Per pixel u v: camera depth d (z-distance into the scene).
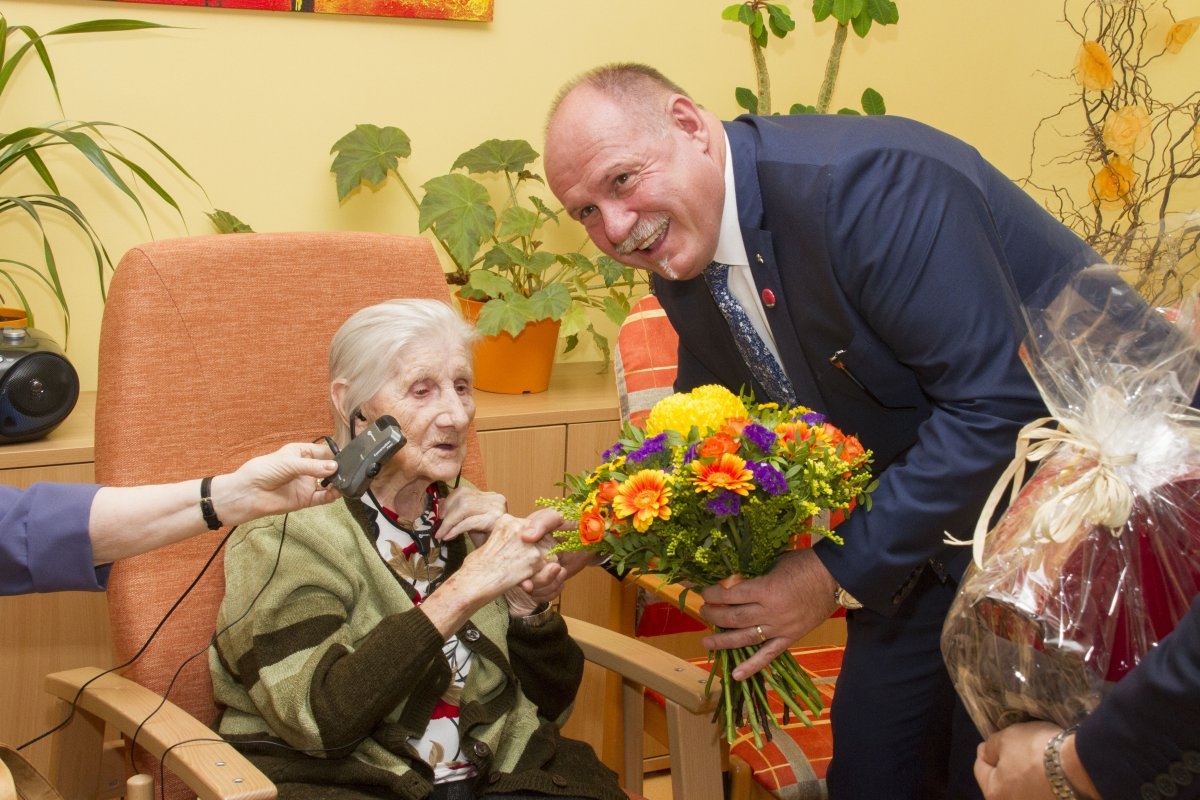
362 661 1.40
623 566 1.42
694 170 1.48
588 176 1.46
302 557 1.49
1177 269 1.17
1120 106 2.79
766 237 1.51
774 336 1.60
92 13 2.14
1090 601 0.99
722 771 1.82
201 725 1.39
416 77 2.43
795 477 1.33
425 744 1.52
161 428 1.60
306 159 2.37
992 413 1.37
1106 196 2.69
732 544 1.39
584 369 2.64
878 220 1.40
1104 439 1.02
